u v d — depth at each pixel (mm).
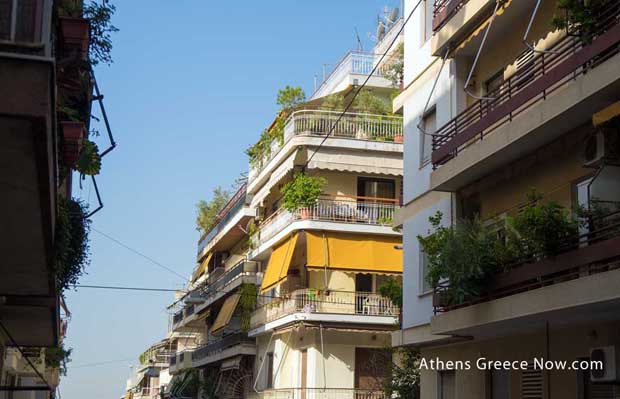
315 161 33875
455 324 16297
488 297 15562
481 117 17094
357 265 33250
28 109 6625
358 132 34750
